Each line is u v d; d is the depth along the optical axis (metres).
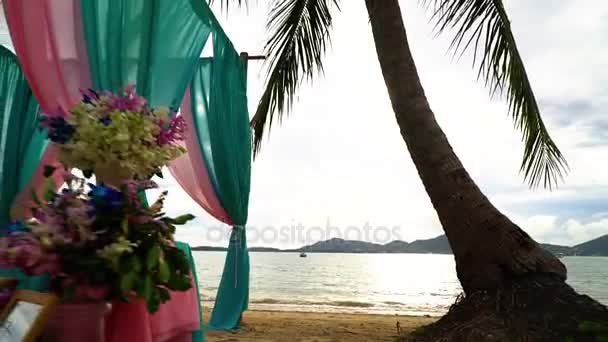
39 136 2.97
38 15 2.19
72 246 1.33
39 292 1.41
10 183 2.88
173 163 4.27
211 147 4.31
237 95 4.50
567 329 3.45
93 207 1.35
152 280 1.41
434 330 4.02
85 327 1.34
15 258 1.31
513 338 3.44
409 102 4.59
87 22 2.20
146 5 2.25
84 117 1.54
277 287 19.48
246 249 4.75
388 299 14.30
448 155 4.42
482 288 4.04
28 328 1.27
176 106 2.38
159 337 1.91
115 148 1.52
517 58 4.80
